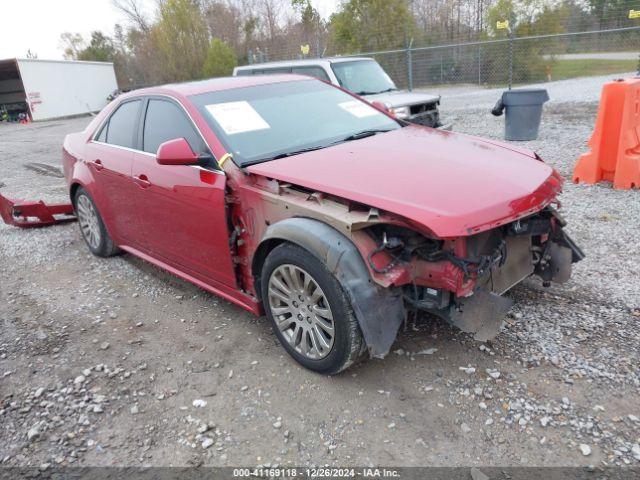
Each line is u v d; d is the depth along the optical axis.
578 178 6.79
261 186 3.38
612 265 4.34
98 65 40.91
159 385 3.32
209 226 3.70
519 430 2.68
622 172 6.30
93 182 5.07
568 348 3.27
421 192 2.89
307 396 3.08
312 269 2.96
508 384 3.01
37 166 12.58
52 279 5.22
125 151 4.60
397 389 3.05
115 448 2.83
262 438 2.80
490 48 20.16
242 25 38.94
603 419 2.70
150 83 40.44
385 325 2.83
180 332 3.95
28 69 33.22
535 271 3.84
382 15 23.03
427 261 2.89
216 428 2.90
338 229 2.90
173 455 2.74
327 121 4.23
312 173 3.22
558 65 19.70
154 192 4.15
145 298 4.60
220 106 3.99
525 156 3.66
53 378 3.50
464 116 13.96
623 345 3.26
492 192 2.95
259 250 3.39
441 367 3.20
